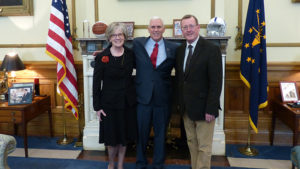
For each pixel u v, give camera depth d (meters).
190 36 2.12
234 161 2.85
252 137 3.34
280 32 3.16
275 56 3.21
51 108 3.59
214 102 2.06
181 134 3.18
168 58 2.32
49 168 2.67
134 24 3.21
